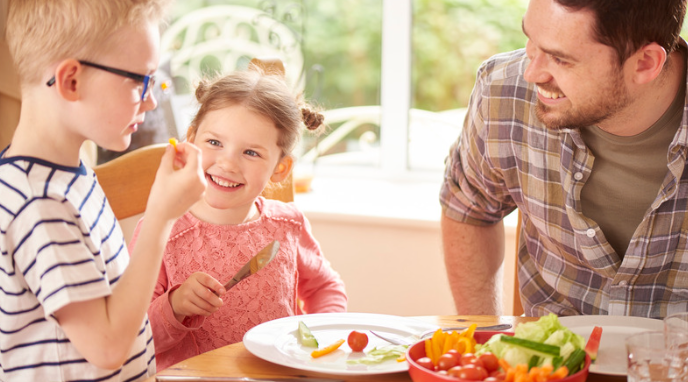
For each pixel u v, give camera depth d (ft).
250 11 8.46
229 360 3.28
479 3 8.00
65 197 2.93
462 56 8.16
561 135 4.34
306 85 8.53
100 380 3.13
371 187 8.26
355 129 8.57
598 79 3.75
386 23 8.27
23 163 2.91
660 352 2.72
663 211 4.14
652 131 4.02
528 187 4.62
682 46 3.94
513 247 6.86
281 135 4.69
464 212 5.21
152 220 3.03
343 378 3.08
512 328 3.61
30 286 2.87
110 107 3.01
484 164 4.84
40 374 3.03
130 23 2.98
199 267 4.60
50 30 2.90
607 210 4.36
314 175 8.68
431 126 8.40
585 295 4.58
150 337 3.59
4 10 7.00
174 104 7.41
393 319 3.79
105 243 3.18
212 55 8.52
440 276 7.04
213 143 4.54
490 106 4.66
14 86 6.91
